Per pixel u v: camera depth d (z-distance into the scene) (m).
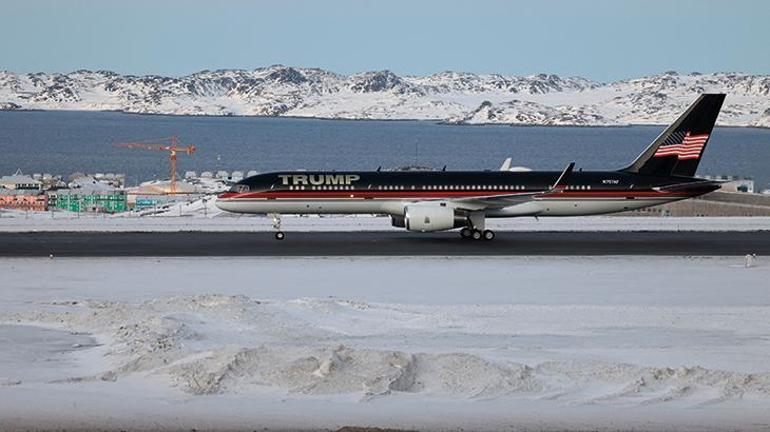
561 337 132.50
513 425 91.81
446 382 106.12
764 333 135.75
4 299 157.00
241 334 130.62
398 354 111.62
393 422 92.25
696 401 101.38
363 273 188.25
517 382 106.12
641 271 192.38
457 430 90.00
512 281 180.25
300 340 128.00
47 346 123.38
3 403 96.88
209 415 93.62
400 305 155.00
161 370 109.19
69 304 150.50
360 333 133.62
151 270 190.25
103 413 93.88
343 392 103.31
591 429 90.81
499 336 132.75
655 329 138.00
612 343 129.00
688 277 185.88
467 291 169.88
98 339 127.69
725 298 164.75
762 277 186.25
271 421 91.94
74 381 106.31
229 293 165.88
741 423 93.00
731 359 119.44
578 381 108.44
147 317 135.38
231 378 105.69
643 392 104.56
